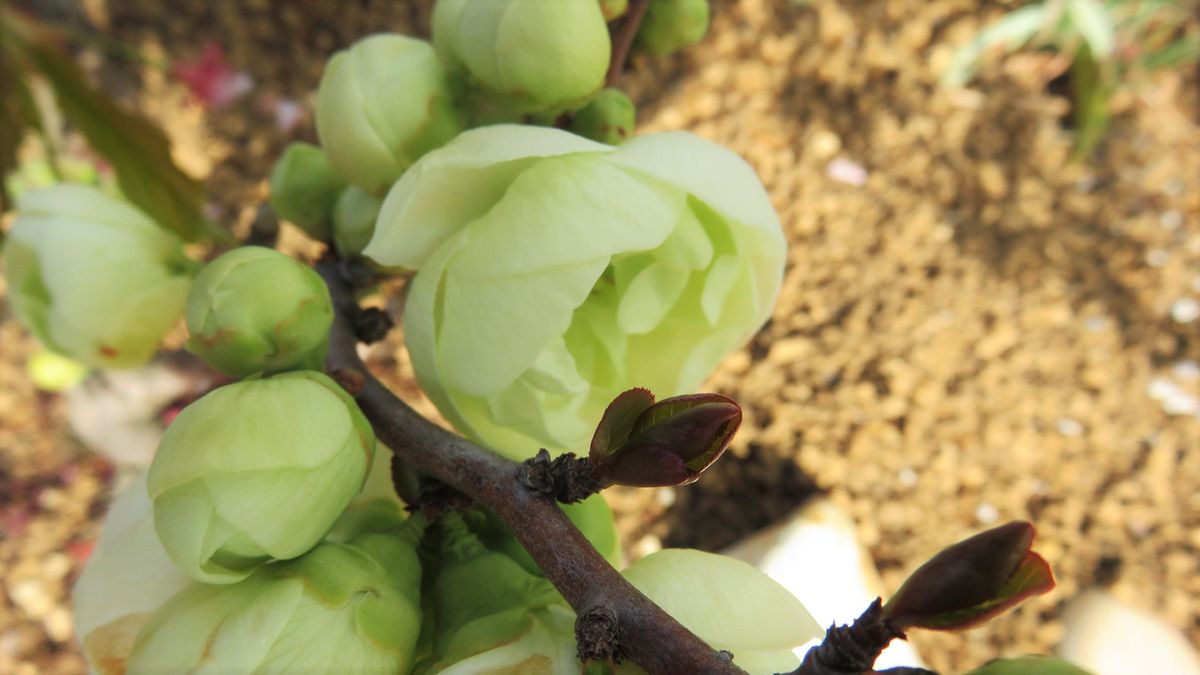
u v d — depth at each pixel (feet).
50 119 1.38
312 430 0.45
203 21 1.54
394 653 0.46
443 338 0.49
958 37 1.47
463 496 0.50
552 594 0.48
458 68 0.55
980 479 1.26
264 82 1.52
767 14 1.50
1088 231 1.39
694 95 1.47
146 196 0.79
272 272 0.48
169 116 1.50
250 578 0.46
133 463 1.30
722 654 0.42
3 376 1.39
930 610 0.39
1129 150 1.45
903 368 1.30
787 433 1.29
